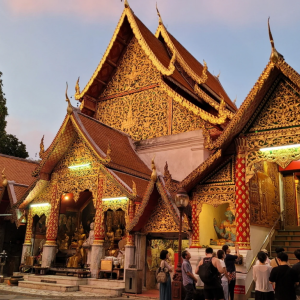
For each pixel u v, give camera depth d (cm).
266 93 1323
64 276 1703
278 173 2050
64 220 2253
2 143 3684
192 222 1441
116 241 1920
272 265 912
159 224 1519
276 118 1304
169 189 1542
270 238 1653
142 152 2111
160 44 2666
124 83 2356
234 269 1101
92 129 1927
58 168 1961
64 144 1906
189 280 1023
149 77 2248
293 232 1797
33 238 2078
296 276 762
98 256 1662
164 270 1050
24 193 1991
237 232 1311
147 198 1502
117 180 1675
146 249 1595
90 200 2311
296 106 1276
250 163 1332
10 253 2230
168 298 1042
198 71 2917
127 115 2277
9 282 1738
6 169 2417
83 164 1859
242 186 1330
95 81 2386
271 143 1298
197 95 2283
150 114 2177
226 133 1307
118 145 2014
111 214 2027
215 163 1389
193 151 1938
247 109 1277
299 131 1253
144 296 1363
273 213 1828
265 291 880
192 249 1407
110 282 1526
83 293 1468
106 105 2397
